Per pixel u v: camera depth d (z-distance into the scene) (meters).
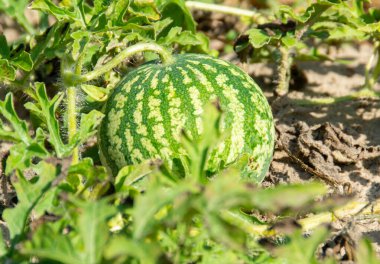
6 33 5.44
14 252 2.78
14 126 3.27
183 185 2.52
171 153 3.47
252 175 3.65
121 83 3.77
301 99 5.09
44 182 2.99
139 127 3.53
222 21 5.77
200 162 2.77
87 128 3.43
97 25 3.89
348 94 5.34
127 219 3.12
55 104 3.46
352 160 4.35
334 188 4.06
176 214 2.44
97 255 2.48
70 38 4.13
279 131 4.46
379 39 4.78
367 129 4.84
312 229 3.42
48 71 4.76
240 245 2.41
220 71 3.68
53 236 2.54
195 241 2.70
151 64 3.85
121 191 3.14
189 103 3.51
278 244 3.15
